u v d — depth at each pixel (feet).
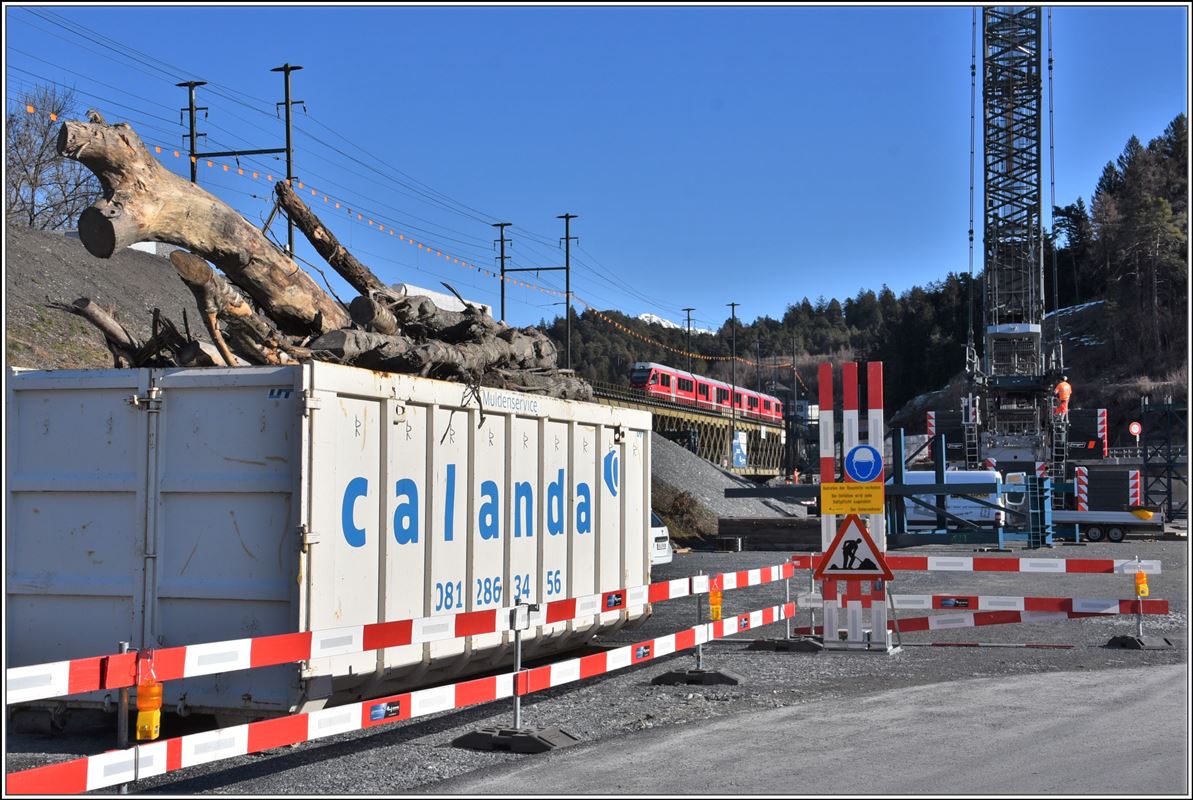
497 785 20.86
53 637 25.27
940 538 85.46
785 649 39.32
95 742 25.30
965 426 162.09
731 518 118.62
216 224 27.17
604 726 26.43
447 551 27.81
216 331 26.66
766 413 276.41
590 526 35.24
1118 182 529.45
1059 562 38.68
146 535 24.67
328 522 23.71
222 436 24.36
